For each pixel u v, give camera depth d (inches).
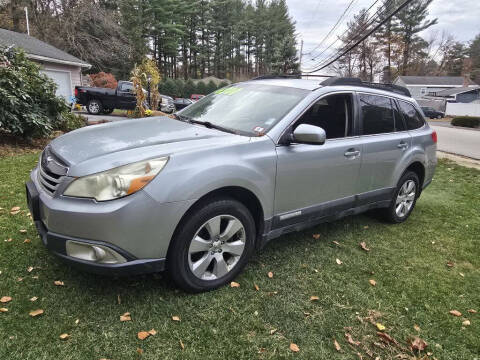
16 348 82.8
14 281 106.6
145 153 96.8
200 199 102.3
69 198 91.3
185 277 103.0
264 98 137.4
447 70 2876.5
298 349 90.7
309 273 126.0
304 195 128.0
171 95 1700.3
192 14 2267.5
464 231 179.3
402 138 166.9
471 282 131.0
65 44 1080.2
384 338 97.4
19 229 140.0
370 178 153.3
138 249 92.7
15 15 1079.6
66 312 95.4
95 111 754.2
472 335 102.2
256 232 121.5
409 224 184.2
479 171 341.1
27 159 256.8
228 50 2600.9
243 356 87.0
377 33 2098.9
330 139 135.9
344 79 147.4
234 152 107.9
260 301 107.6
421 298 118.0
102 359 81.8
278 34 2583.7
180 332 92.3
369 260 140.0
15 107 293.1
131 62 1381.6
